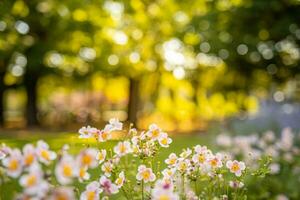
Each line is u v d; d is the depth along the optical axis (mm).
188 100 21016
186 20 17641
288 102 13891
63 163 1880
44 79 20250
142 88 21875
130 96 20375
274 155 5375
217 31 13414
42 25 17000
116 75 19625
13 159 1888
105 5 16500
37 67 17203
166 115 22469
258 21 12578
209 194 2893
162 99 22641
